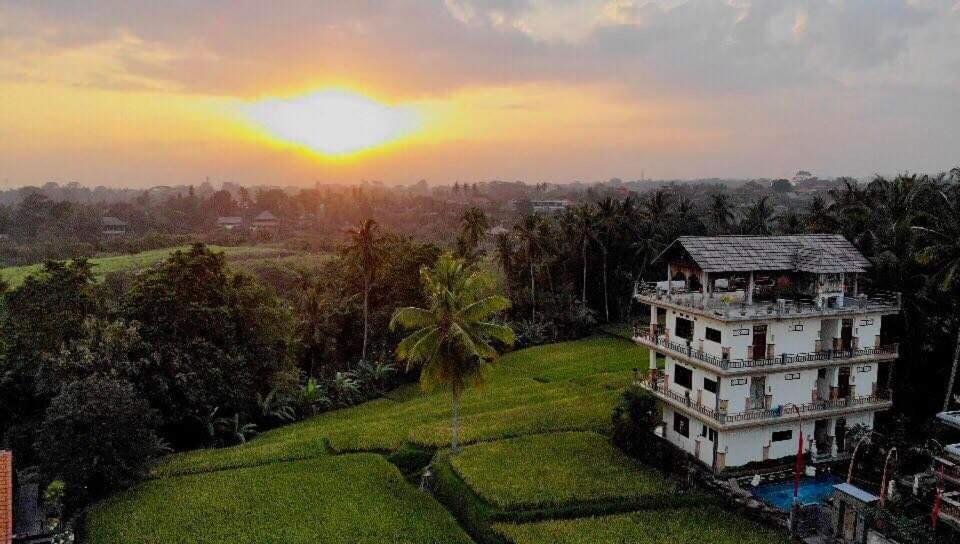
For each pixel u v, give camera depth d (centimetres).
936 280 4856
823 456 4622
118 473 4444
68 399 4425
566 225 10744
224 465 4975
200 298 5997
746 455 4503
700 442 4644
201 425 5878
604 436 5294
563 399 6325
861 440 4147
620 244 10488
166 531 3922
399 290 8512
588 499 4178
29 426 5053
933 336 5272
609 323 10556
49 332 5247
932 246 4781
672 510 4088
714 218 10675
